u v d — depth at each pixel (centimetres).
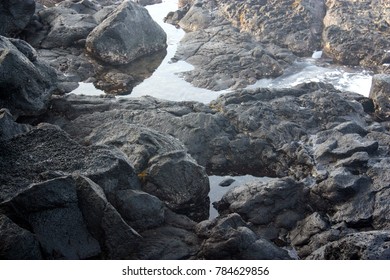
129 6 2458
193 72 2369
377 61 2444
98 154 1372
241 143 1730
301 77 2359
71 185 1205
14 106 1731
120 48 2372
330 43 2555
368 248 1120
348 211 1415
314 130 1800
